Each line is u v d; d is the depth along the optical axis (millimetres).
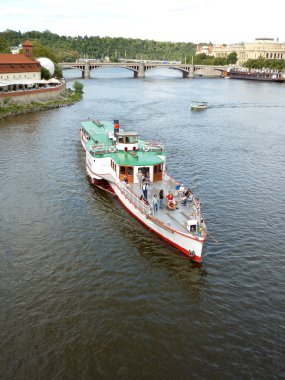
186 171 60906
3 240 37969
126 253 36250
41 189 51438
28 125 92625
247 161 68312
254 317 28156
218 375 23234
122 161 46312
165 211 39656
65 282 31656
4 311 28125
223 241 38625
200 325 27266
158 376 23125
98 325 27016
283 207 47625
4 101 109312
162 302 29578
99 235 39406
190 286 31656
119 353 24703
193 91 196125
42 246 37062
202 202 48281
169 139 83562
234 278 32812
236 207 47062
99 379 22906
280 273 33625
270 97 174875
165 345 25422
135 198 41281
